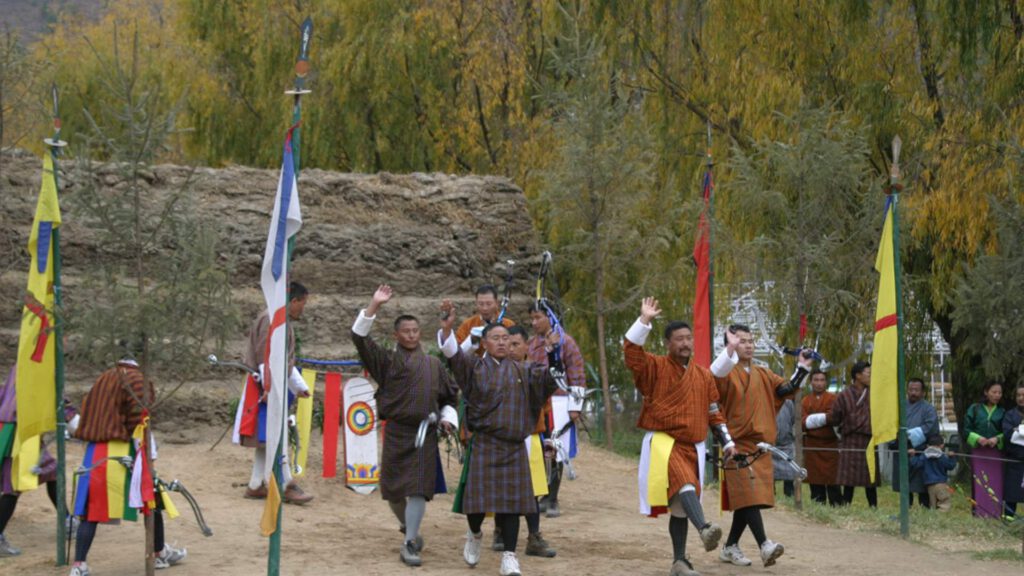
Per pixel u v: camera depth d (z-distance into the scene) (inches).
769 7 665.6
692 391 307.6
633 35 735.1
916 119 631.2
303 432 438.0
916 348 692.7
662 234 682.8
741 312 679.1
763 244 513.3
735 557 336.8
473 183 650.2
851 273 514.9
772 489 328.8
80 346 278.4
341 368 530.9
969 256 610.2
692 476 303.4
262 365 397.4
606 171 634.2
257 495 403.9
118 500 290.4
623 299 740.7
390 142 957.2
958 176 595.5
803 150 497.7
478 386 314.0
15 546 341.4
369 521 387.2
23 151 528.4
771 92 653.3
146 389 284.8
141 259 281.9
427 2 925.8
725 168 677.3
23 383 308.3
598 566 329.1
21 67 436.8
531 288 650.8
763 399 332.2
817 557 352.8
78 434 295.4
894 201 405.4
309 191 600.4
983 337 582.9
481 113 931.3
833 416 509.7
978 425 516.1
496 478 310.3
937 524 427.5
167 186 546.9
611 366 774.5
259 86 940.0
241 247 556.7
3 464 328.5
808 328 577.9
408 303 586.6
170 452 464.4
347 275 586.2
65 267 494.6
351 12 927.7
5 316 498.3
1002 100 594.9
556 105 682.8
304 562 322.0
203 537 350.6
